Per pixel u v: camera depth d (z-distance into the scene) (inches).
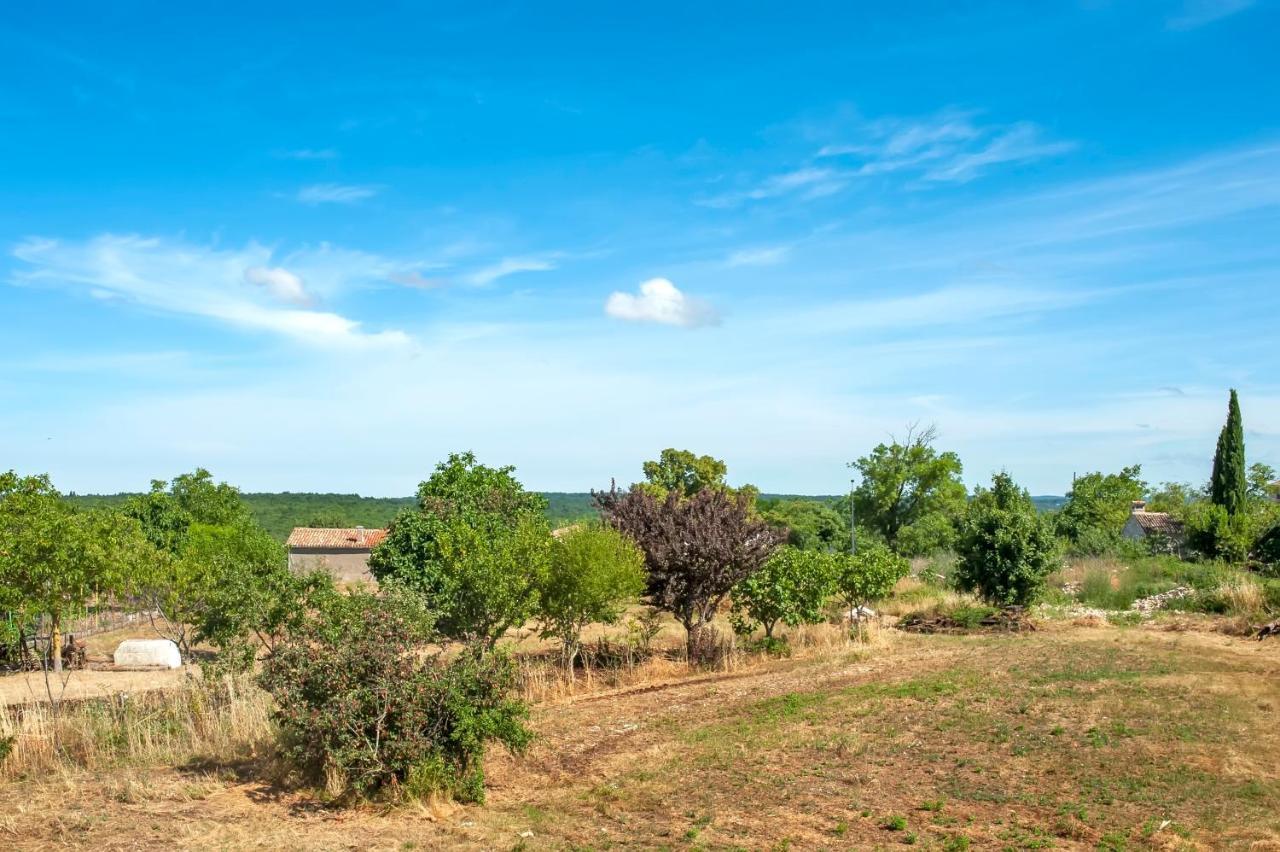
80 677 821.9
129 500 1428.4
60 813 360.8
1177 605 987.3
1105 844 323.0
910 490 2123.5
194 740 480.7
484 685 400.8
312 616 577.9
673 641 899.4
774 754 452.1
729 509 824.3
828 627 890.7
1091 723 485.4
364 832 341.4
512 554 681.0
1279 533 1379.2
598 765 440.5
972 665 663.8
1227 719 485.7
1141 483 2384.4
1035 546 946.1
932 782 400.5
